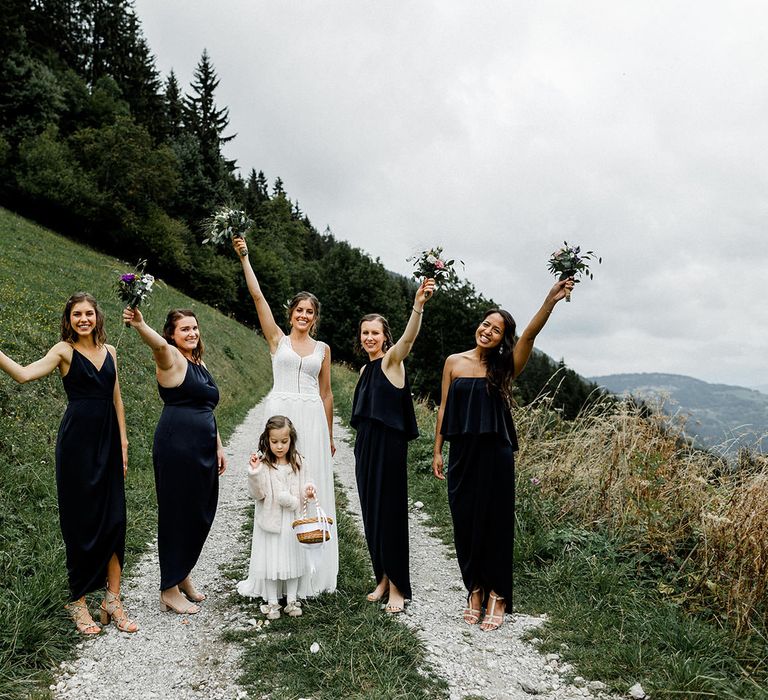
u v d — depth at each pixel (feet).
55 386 26.20
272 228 248.73
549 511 17.76
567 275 11.93
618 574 13.76
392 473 12.95
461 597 13.94
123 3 186.09
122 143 122.42
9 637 10.14
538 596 13.69
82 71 173.47
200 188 154.51
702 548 13.82
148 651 10.75
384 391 13.16
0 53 127.85
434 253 12.32
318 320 14.15
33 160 112.16
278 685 9.57
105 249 124.26
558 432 21.77
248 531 18.53
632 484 16.58
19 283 41.68
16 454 19.07
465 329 115.96
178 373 12.78
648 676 10.10
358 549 16.39
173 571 12.33
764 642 11.24
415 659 10.41
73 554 11.29
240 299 151.64
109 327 41.78
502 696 9.57
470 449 12.60
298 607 12.19
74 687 9.55
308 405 13.38
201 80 225.15
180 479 12.50
